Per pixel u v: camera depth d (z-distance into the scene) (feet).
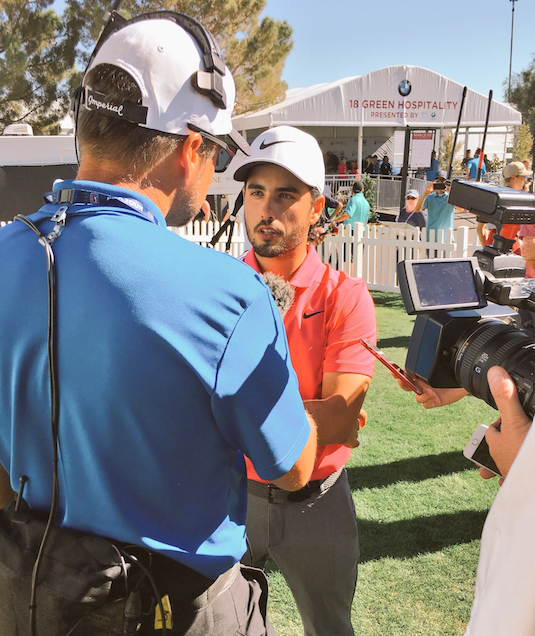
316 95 50.90
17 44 56.34
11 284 3.11
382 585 8.84
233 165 32.24
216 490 3.33
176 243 3.03
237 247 32.94
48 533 3.15
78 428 2.99
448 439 13.62
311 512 5.53
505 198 4.19
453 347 4.47
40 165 35.99
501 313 4.78
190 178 3.41
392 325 23.65
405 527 10.25
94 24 56.24
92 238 2.97
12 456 3.30
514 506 2.25
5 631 3.28
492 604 2.26
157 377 2.85
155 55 3.06
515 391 3.29
